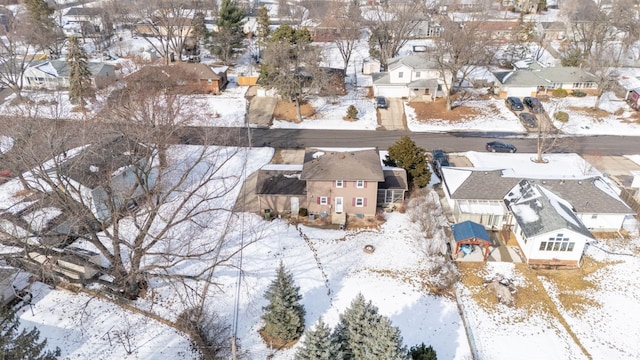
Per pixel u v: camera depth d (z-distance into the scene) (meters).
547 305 28.98
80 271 29.86
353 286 30.45
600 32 72.62
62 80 65.44
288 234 35.47
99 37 88.44
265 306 28.69
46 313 27.98
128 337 26.58
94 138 35.47
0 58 68.00
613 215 35.03
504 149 48.75
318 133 53.59
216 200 39.56
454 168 40.31
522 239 33.22
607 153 48.78
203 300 27.28
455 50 56.00
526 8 112.38
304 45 59.09
